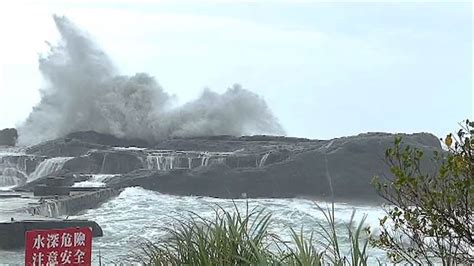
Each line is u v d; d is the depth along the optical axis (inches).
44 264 809.5
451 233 800.9
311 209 5246.1
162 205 6727.4
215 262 650.2
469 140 705.6
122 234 4141.2
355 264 564.1
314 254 584.1
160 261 741.9
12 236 3560.5
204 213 4950.8
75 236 840.9
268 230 839.7
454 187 708.7
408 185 754.8
